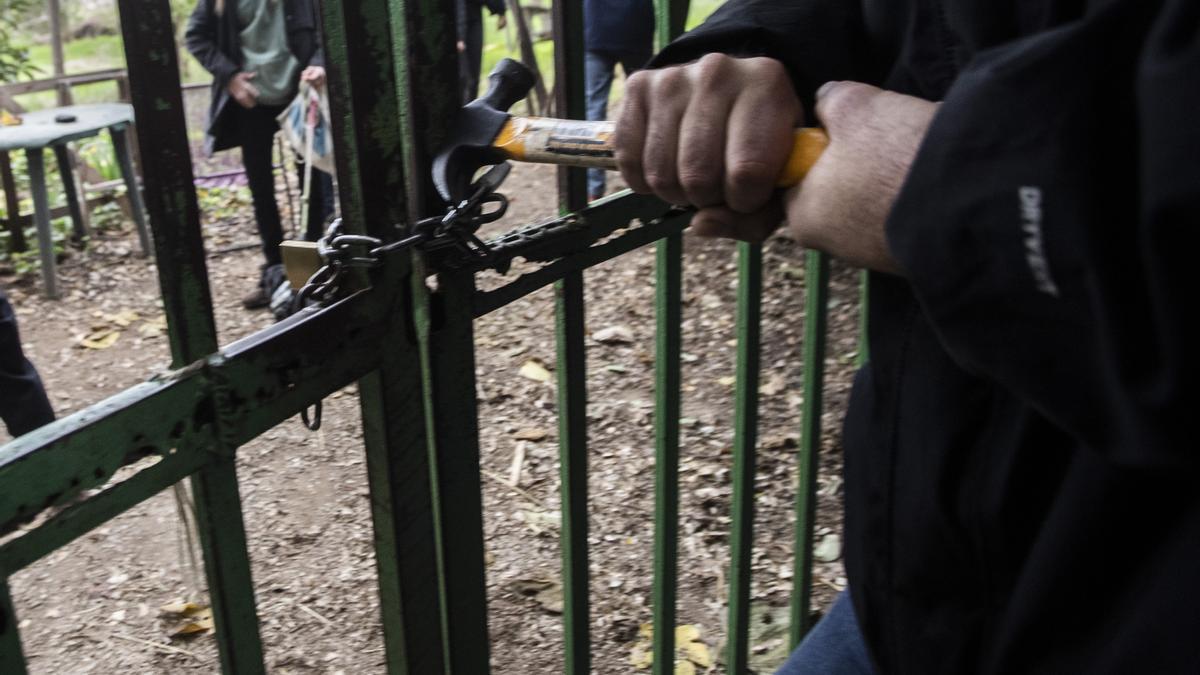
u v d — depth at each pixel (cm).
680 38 95
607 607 292
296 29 500
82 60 1405
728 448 373
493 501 351
